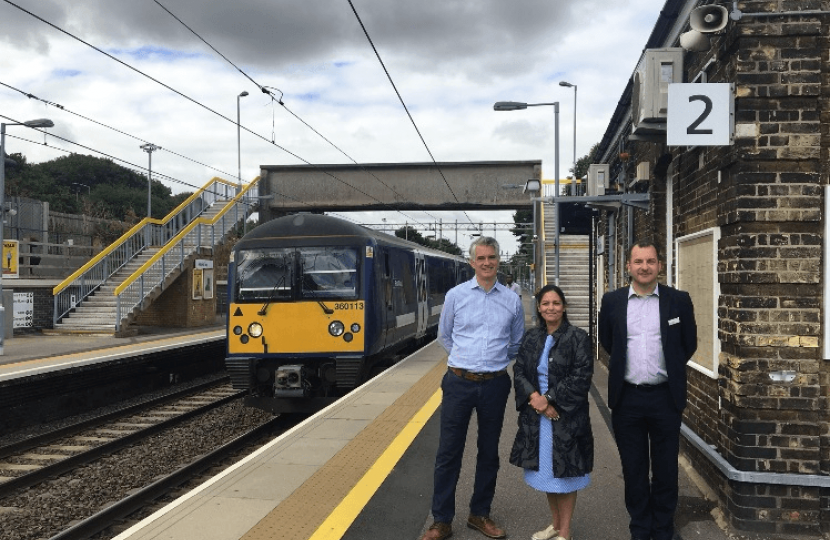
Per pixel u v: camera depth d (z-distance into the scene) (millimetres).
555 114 19281
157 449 10102
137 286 20641
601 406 9172
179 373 16750
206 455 9000
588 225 17625
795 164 4695
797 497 4598
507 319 4477
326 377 10930
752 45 4773
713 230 5363
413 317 14828
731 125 4820
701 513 5004
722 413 5105
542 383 4184
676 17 6977
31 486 8211
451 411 4461
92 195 77875
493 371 4449
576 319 17719
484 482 4547
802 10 4711
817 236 4660
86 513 7270
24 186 66875
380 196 31250
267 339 10930
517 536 4523
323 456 6406
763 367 4672
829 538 4520
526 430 4219
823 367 4688
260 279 11078
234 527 4547
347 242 11125
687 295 4285
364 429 7551
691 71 6398
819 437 4645
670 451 4281
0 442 10609
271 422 11258
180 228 26672
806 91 4691
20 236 27812
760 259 4688
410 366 12875
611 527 4691
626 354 4285
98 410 13266
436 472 4496
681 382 4203
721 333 5078
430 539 4367
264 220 31719
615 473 5977
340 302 10883
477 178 30922
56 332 18922
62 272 24125
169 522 4625
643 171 8695
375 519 4785
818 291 4668
